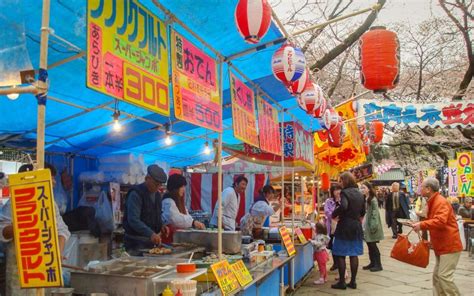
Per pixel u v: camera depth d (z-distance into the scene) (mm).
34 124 5105
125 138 6766
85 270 3416
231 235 5117
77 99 4645
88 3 2354
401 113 11039
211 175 10242
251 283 4363
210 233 5125
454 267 5941
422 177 25672
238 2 3508
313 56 12250
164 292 2988
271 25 4223
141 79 2850
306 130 9430
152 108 2953
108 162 7328
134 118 5617
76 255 6004
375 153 28875
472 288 8078
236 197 6797
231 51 4645
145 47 2941
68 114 5094
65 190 6926
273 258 6031
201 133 7750
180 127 7000
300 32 4703
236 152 8766
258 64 5418
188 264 3451
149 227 4930
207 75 4023
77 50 3080
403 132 19812
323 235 8523
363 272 9469
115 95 2535
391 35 5074
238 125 4844
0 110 4480
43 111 2162
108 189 7227
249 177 9938
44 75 2168
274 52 4797
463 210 14672
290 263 7191
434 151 21875
